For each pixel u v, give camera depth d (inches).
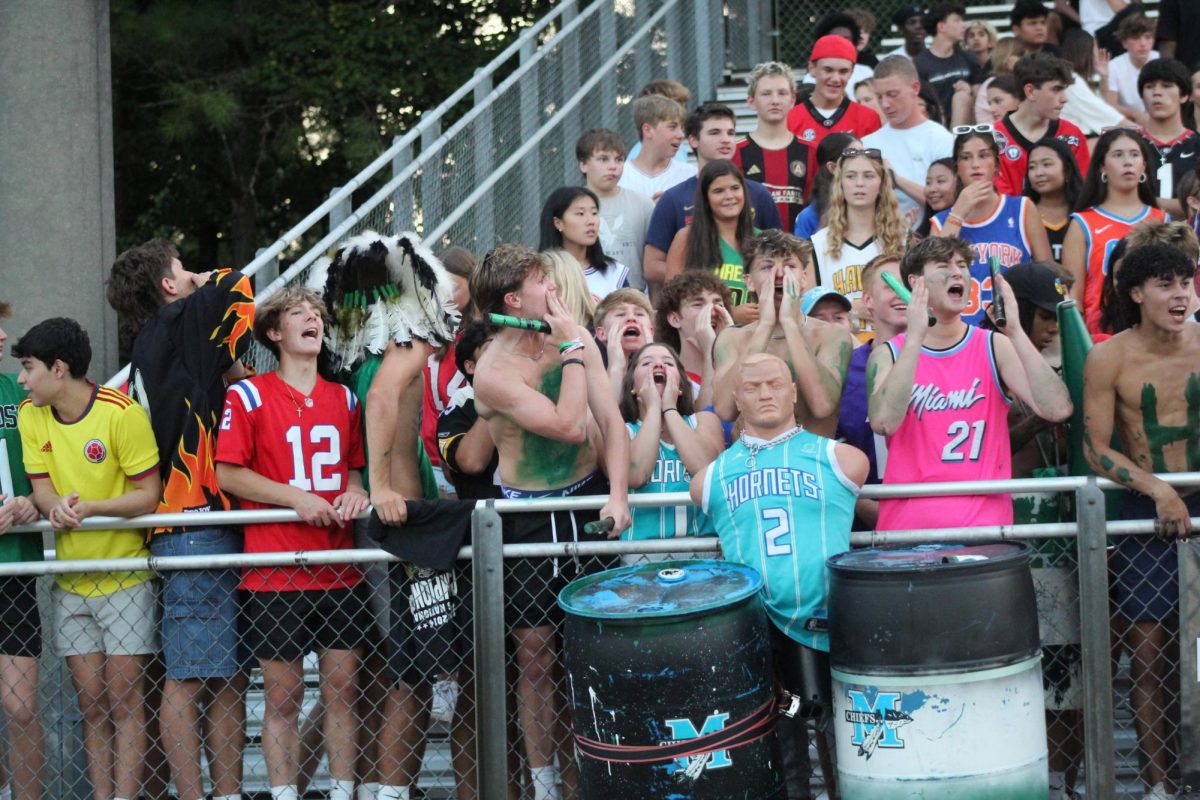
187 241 1477.6
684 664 399.5
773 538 428.1
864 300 497.7
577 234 629.3
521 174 772.6
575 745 419.5
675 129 752.3
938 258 442.9
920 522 437.4
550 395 447.8
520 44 776.9
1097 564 419.8
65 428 454.0
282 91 1412.4
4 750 464.8
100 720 461.1
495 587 430.3
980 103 848.3
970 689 396.2
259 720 540.7
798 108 816.9
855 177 614.9
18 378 475.2
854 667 403.2
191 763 450.0
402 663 446.0
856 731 403.5
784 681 435.8
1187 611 424.8
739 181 632.4
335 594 451.5
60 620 457.4
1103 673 418.9
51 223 541.3
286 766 449.4
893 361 449.7
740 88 1087.6
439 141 693.9
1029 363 438.3
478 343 483.5
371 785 466.0
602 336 512.7
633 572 428.1
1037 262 503.8
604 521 425.1
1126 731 489.1
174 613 444.8
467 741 462.3
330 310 464.4
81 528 443.2
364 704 468.4
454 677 458.0
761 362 433.1
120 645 454.6
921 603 396.5
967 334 448.5
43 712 473.1
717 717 401.7
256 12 1437.0
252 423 451.2
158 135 1385.3
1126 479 431.2
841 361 483.8
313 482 453.7
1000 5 1209.4
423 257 458.9
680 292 526.9
